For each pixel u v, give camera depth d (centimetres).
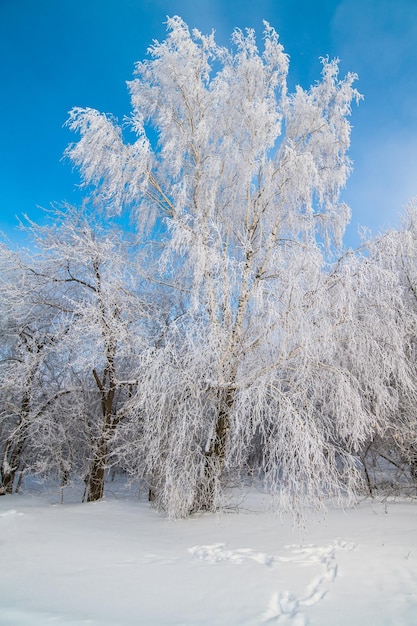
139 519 772
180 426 718
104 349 907
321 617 331
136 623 308
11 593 362
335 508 909
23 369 973
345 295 699
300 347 689
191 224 863
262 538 613
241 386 741
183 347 775
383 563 477
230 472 849
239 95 931
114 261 946
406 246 764
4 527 639
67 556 493
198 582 414
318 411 740
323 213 908
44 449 1027
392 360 725
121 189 869
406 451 970
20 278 1011
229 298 816
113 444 1091
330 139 921
